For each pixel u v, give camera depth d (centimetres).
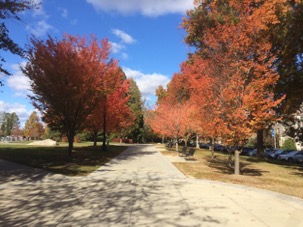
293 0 1864
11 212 710
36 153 2184
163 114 3353
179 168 1672
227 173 1516
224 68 1391
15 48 1236
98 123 2898
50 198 864
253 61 1347
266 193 1000
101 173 1388
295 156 3206
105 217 683
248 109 1251
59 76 1722
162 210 753
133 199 872
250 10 1395
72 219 662
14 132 10194
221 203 841
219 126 1323
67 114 1889
